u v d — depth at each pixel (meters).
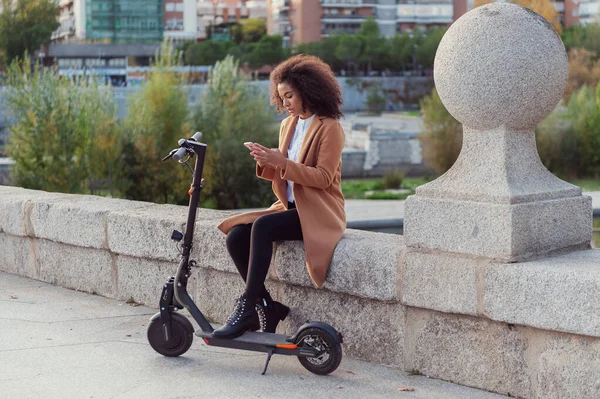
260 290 4.18
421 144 52.44
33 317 5.24
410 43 116.94
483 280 3.70
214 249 4.93
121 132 33.16
